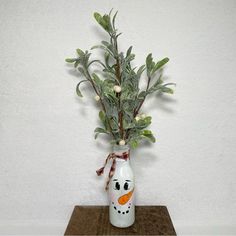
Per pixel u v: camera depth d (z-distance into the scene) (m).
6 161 0.84
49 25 0.80
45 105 0.82
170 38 0.79
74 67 0.80
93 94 0.81
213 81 0.81
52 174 0.84
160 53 0.80
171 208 0.85
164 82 0.81
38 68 0.81
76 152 0.83
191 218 0.85
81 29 0.80
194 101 0.81
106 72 0.72
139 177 0.84
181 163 0.83
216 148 0.83
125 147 0.69
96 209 0.81
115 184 0.69
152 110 0.81
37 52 0.81
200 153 0.83
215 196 0.84
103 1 0.79
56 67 0.81
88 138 0.83
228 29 0.79
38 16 0.80
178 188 0.84
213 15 0.79
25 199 0.85
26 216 0.86
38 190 0.85
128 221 0.71
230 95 0.81
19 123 0.83
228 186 0.84
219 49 0.80
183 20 0.79
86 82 0.81
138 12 0.79
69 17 0.79
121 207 0.70
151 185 0.84
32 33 0.80
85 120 0.82
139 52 0.80
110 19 0.72
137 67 0.80
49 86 0.81
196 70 0.80
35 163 0.84
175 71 0.80
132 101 0.70
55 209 0.85
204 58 0.80
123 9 0.79
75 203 0.85
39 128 0.83
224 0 0.79
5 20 0.80
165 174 0.83
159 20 0.79
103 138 0.82
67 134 0.83
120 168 0.69
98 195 0.84
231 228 0.84
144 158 0.83
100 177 0.84
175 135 0.82
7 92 0.82
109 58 0.79
